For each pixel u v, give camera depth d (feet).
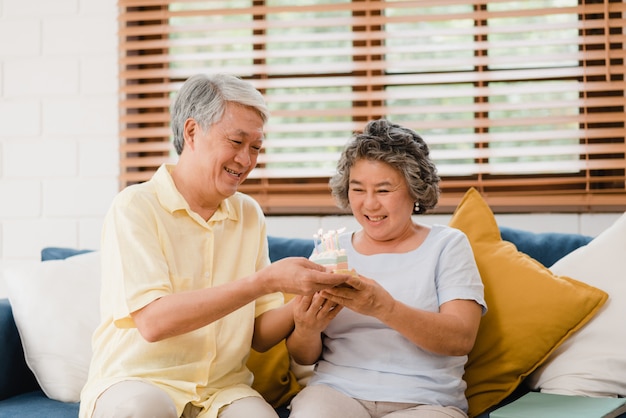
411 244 6.13
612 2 8.31
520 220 8.25
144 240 5.45
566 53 8.29
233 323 5.79
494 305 6.49
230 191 5.74
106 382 5.39
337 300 5.51
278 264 5.29
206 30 8.79
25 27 9.05
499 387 6.35
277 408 6.55
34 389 7.10
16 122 9.04
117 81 8.93
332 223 8.52
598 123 8.39
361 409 5.58
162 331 5.22
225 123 5.57
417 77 8.50
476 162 8.52
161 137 9.07
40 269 7.06
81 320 6.79
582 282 6.50
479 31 8.35
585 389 6.08
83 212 8.91
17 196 9.01
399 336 5.83
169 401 5.16
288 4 8.95
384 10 8.82
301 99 8.68
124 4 8.83
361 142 5.97
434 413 5.44
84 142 8.93
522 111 8.62
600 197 8.13
